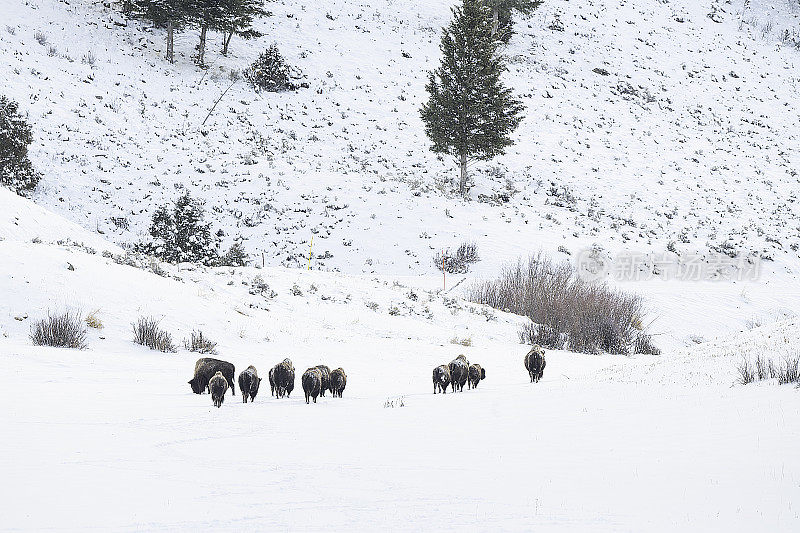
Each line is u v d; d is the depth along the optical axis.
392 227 57.03
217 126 71.38
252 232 54.81
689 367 18.98
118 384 16.72
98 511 6.11
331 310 35.22
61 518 5.83
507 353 31.55
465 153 64.94
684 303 49.72
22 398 13.29
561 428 11.19
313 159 68.81
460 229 57.59
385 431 11.31
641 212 67.62
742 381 14.77
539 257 49.75
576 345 37.28
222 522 5.90
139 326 23.36
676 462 8.33
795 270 58.62
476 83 63.12
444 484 7.55
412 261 52.09
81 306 24.33
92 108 66.44
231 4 77.88
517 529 5.81
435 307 40.34
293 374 16.62
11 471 7.52
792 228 67.38
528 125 82.31
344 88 83.56
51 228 34.78
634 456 8.80
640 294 49.72
